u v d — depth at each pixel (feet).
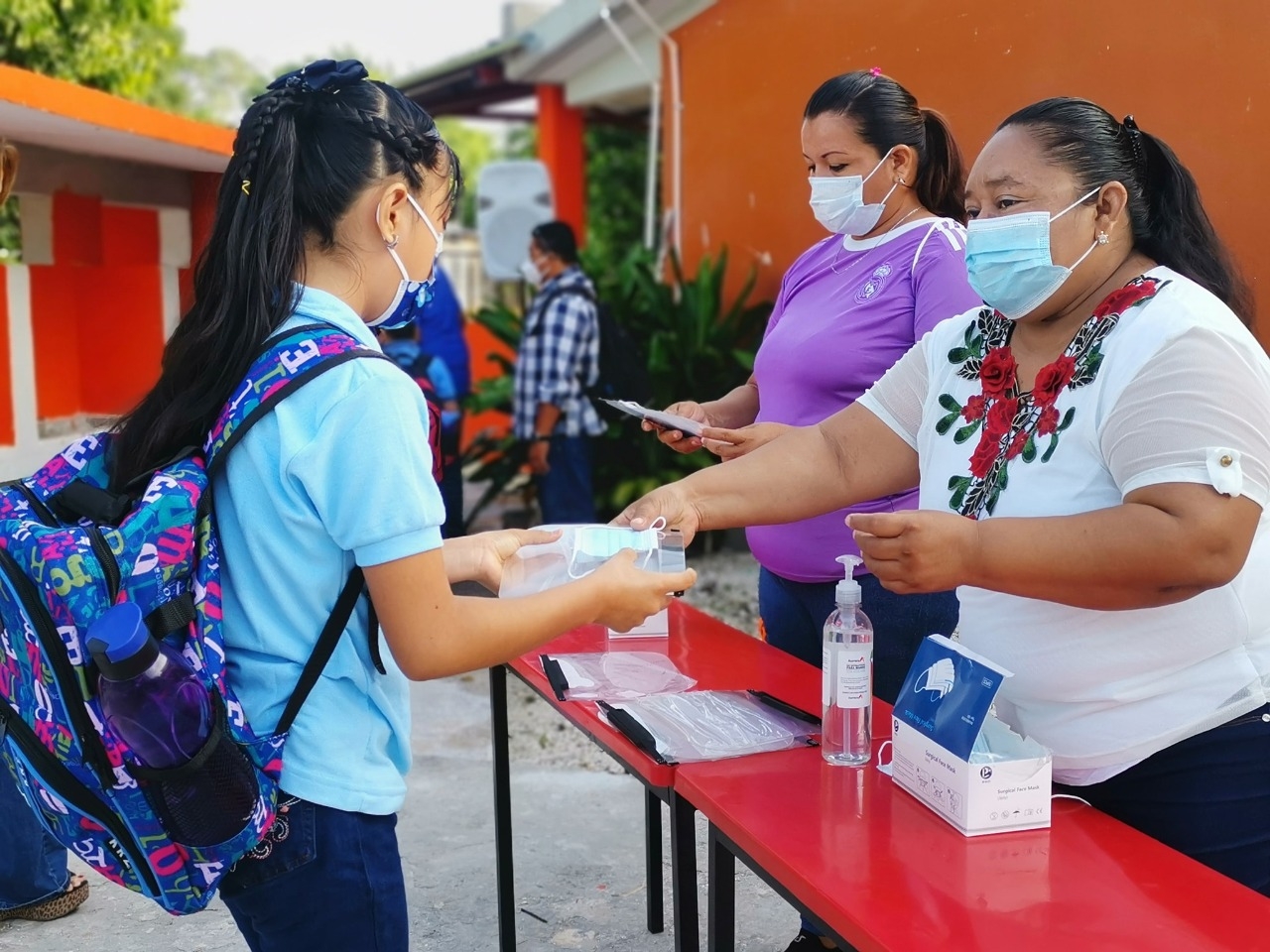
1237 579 5.22
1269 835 5.42
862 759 5.90
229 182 4.87
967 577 5.11
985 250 5.49
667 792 5.98
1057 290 5.48
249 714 4.76
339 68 4.91
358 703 5.00
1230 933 4.34
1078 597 5.03
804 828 5.17
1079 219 5.37
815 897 4.64
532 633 4.92
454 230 44.62
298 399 4.61
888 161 8.34
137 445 4.90
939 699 5.40
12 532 4.56
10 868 9.46
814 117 8.55
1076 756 5.50
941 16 14.80
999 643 5.65
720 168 23.03
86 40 34.24
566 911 9.88
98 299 17.98
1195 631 5.20
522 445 22.62
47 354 17.79
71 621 4.39
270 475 4.61
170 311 16.75
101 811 4.66
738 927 9.57
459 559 5.99
